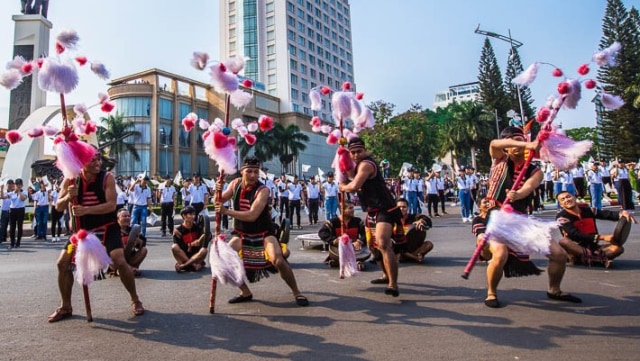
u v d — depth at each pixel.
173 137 52.44
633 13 33.16
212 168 56.84
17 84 4.02
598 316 3.81
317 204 16.45
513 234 3.90
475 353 3.04
